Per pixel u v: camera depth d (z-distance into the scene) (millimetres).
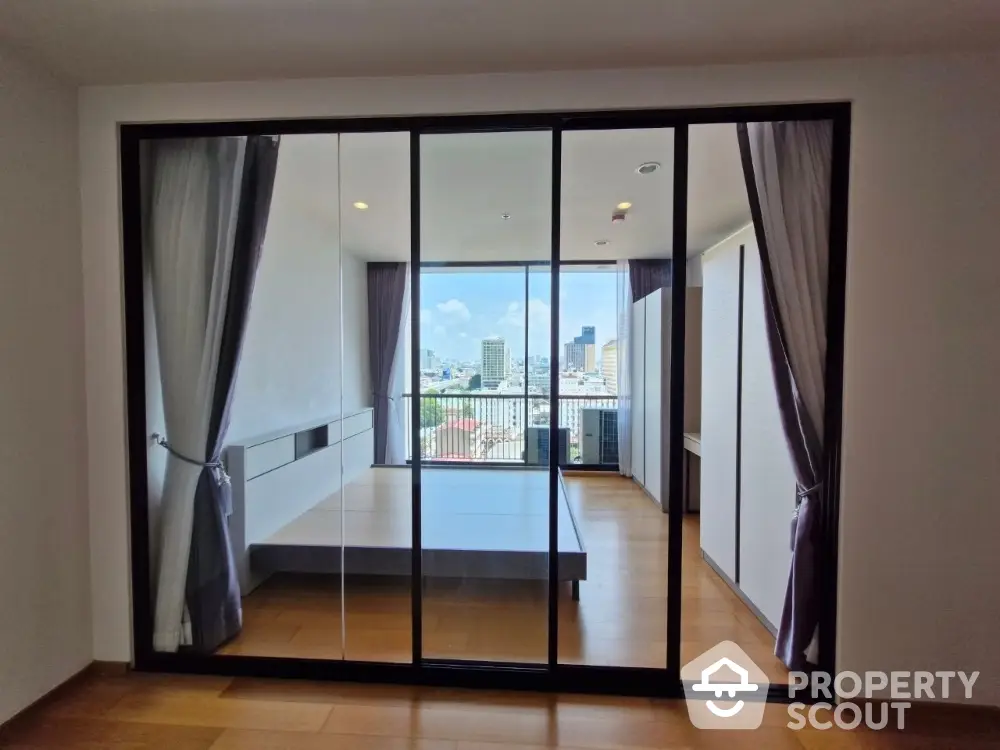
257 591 2693
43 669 1882
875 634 1864
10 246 1763
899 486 1838
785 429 2086
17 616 1788
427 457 3191
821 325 1932
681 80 1863
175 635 2178
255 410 2738
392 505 3197
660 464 4125
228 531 2414
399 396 3596
